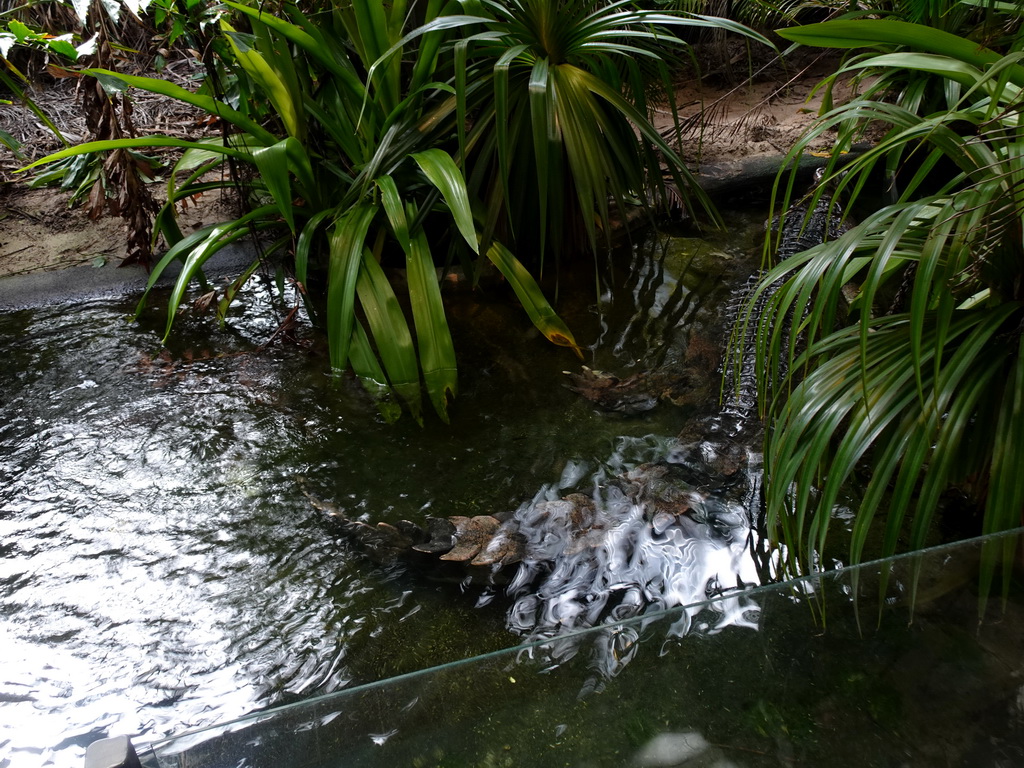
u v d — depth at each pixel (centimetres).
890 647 99
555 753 91
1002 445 132
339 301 252
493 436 229
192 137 413
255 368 264
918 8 245
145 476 216
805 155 398
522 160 287
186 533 196
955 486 189
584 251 334
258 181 318
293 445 228
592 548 183
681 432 222
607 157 276
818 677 96
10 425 239
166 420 239
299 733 94
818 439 143
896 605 104
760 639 101
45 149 406
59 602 176
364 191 270
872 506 137
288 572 184
